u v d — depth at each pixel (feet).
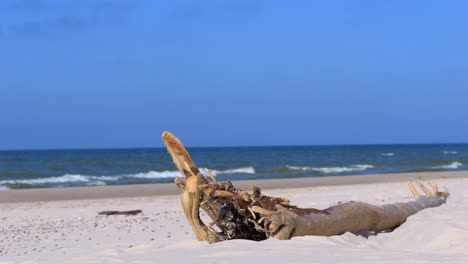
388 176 116.26
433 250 24.95
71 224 48.08
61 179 138.51
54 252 28.48
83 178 142.20
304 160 231.50
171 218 50.42
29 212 57.82
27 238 41.09
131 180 135.95
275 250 23.04
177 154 28.45
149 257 22.66
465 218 30.04
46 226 47.26
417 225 29.48
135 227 44.98
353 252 22.54
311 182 101.04
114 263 21.77
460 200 52.65
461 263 19.84
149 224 46.60
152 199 72.02
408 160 224.33
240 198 27.22
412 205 34.47
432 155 282.36
